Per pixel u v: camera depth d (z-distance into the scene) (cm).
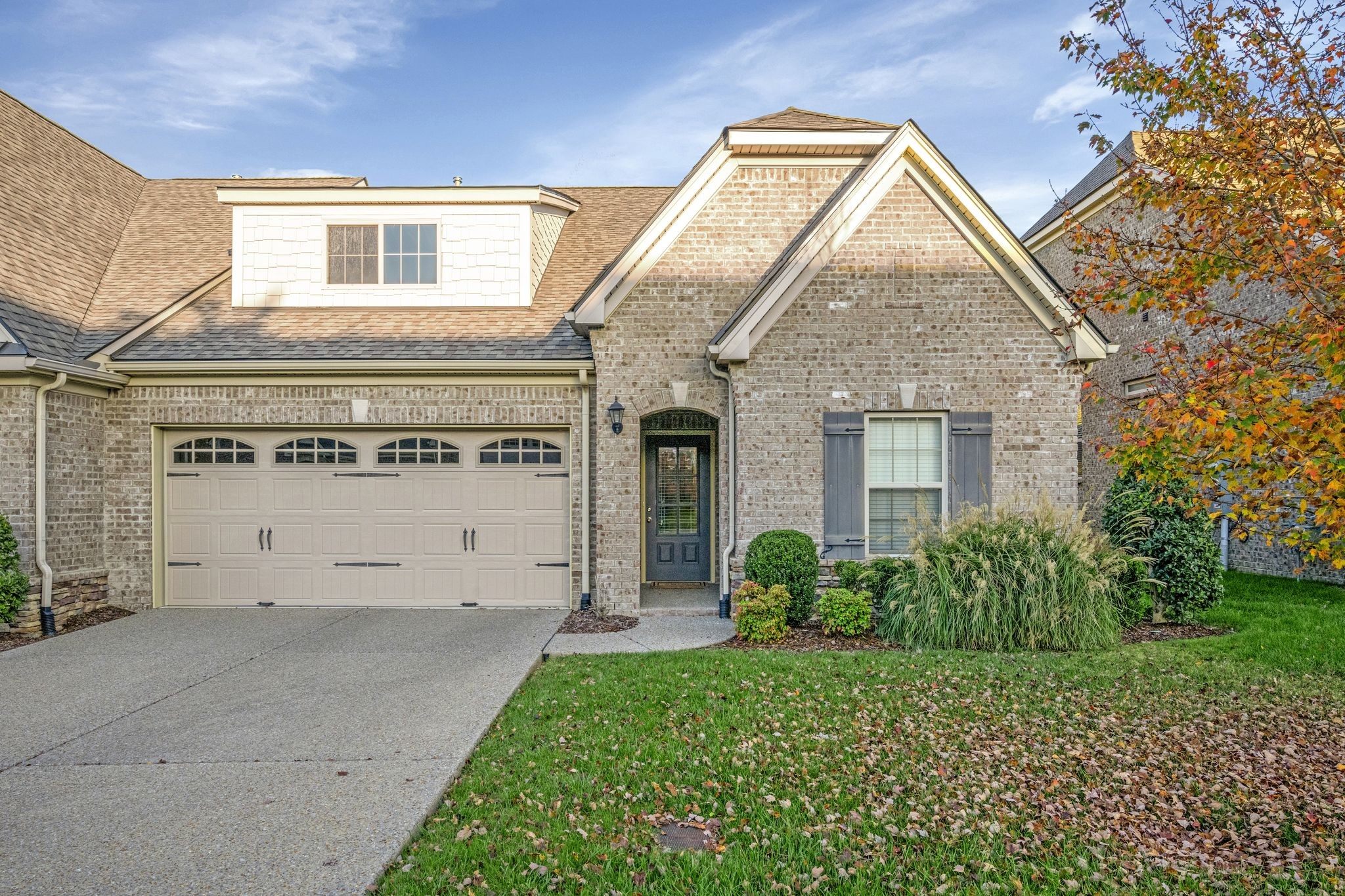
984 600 743
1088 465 1468
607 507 960
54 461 910
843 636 812
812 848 363
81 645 805
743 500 912
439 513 1024
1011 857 358
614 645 793
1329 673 648
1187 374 466
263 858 356
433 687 637
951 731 519
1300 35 470
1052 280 888
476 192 1117
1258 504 416
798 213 989
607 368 965
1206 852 369
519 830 380
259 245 1121
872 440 927
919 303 910
